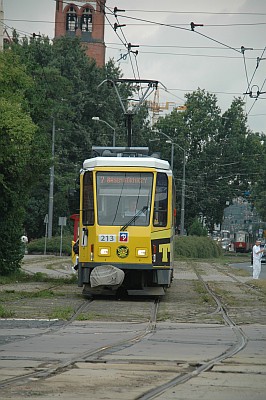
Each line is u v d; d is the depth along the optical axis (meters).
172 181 34.56
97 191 33.44
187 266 75.06
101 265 32.69
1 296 33.62
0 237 46.91
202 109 140.88
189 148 138.50
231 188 137.88
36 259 79.19
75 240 47.25
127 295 36.25
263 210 147.88
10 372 14.38
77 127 118.06
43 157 46.78
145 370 14.91
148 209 33.16
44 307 29.59
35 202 111.00
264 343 20.02
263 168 141.12
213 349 18.53
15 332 21.80
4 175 44.97
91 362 15.85
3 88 43.41
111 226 32.91
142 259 32.69
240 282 50.69
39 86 48.41
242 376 14.48
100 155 37.12
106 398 11.97
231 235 191.75
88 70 124.06
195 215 137.25
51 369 14.76
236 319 26.94
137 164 33.62
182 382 13.62
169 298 35.75
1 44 51.88
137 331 22.56
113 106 126.75
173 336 21.34
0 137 41.25
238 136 139.38
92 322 25.03
